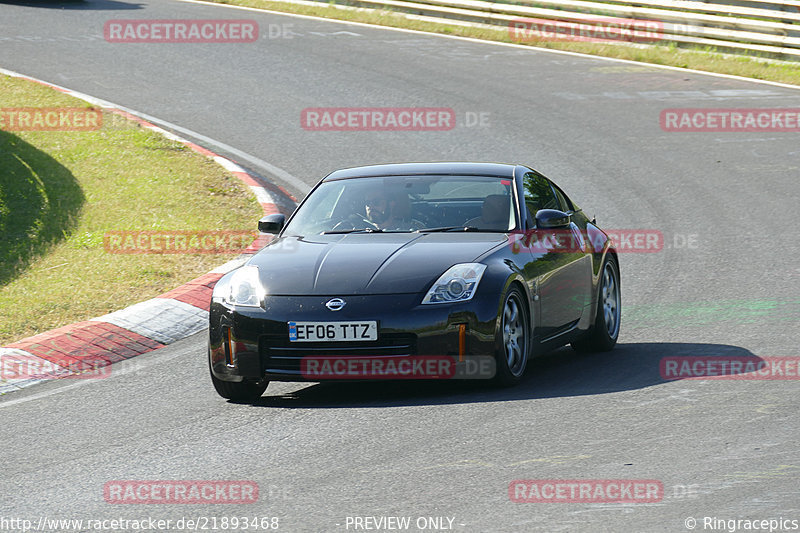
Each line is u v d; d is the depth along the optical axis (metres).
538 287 25.03
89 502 17.56
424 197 27.02
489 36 88.12
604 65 77.94
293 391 25.27
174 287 35.06
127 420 22.86
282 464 18.95
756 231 42.00
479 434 20.02
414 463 18.48
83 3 100.25
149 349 29.58
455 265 23.45
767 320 29.81
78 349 28.64
